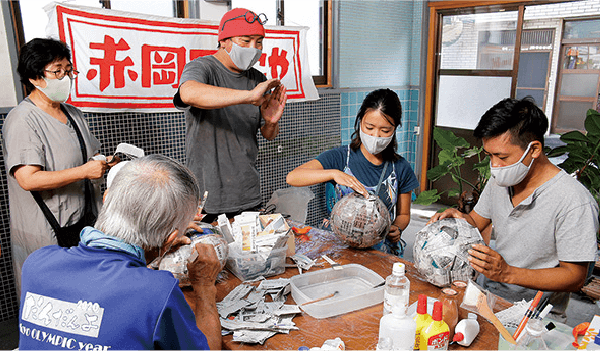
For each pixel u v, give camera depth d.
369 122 1.77
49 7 2.44
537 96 4.55
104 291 0.82
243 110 2.08
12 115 1.86
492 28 4.33
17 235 2.00
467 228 1.40
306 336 1.19
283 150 3.80
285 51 3.65
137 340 0.81
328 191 2.24
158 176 0.88
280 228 1.58
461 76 4.61
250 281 1.51
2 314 2.51
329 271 1.50
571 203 1.40
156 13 3.01
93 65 2.63
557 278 1.36
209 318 1.08
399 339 0.99
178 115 3.08
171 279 0.86
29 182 1.81
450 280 1.36
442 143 3.46
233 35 1.88
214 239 1.44
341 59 4.14
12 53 2.42
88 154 2.08
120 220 0.88
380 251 1.77
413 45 4.80
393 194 1.96
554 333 1.15
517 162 1.37
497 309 1.29
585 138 2.93
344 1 4.02
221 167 2.08
